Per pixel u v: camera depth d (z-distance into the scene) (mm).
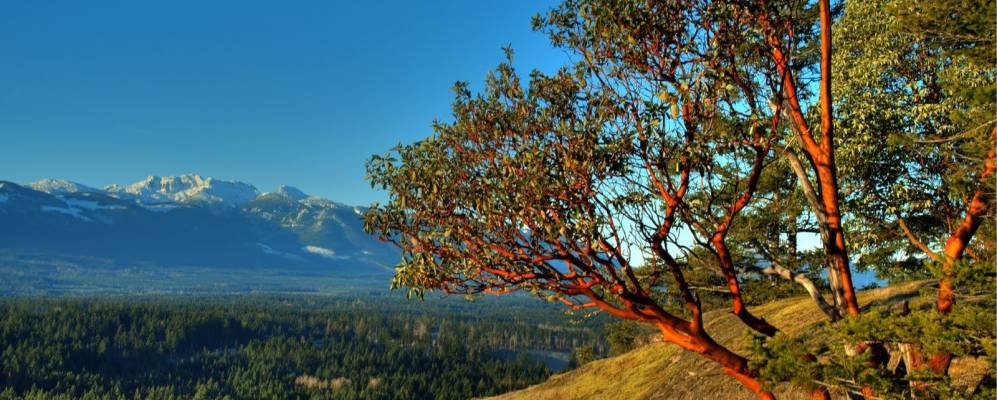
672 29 6070
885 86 13266
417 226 6180
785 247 20062
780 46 6559
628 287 6410
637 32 5965
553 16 6520
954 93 7957
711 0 6074
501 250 5859
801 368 6383
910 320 6531
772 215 18688
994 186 7500
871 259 17672
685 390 21859
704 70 5895
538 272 6047
